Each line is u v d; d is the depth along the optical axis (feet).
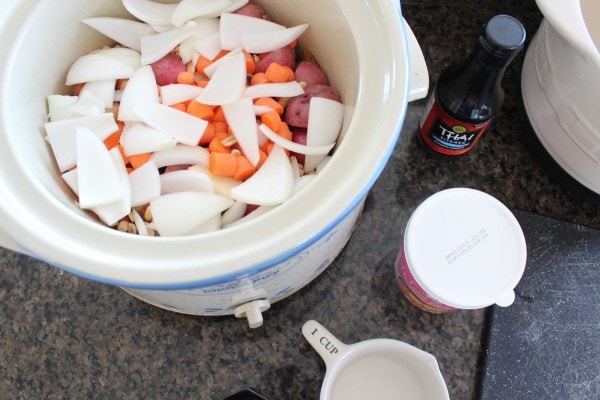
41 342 1.84
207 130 1.61
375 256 1.94
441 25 2.19
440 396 1.61
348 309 1.88
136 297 1.82
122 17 1.73
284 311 1.87
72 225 1.19
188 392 1.80
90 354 1.83
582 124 1.69
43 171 1.38
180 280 1.13
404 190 2.01
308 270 1.65
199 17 1.69
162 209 1.47
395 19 1.31
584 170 1.82
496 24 1.48
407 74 1.26
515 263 1.69
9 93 1.34
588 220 1.97
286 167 1.53
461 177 2.02
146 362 1.82
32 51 1.45
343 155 1.23
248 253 1.15
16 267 1.90
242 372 1.81
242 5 1.71
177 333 1.85
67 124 1.50
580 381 1.77
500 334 1.82
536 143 1.97
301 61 1.82
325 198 1.19
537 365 1.79
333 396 1.72
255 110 1.60
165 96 1.61
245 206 1.55
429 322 1.86
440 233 1.71
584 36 1.46
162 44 1.67
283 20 1.78
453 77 1.71
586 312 1.84
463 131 1.79
